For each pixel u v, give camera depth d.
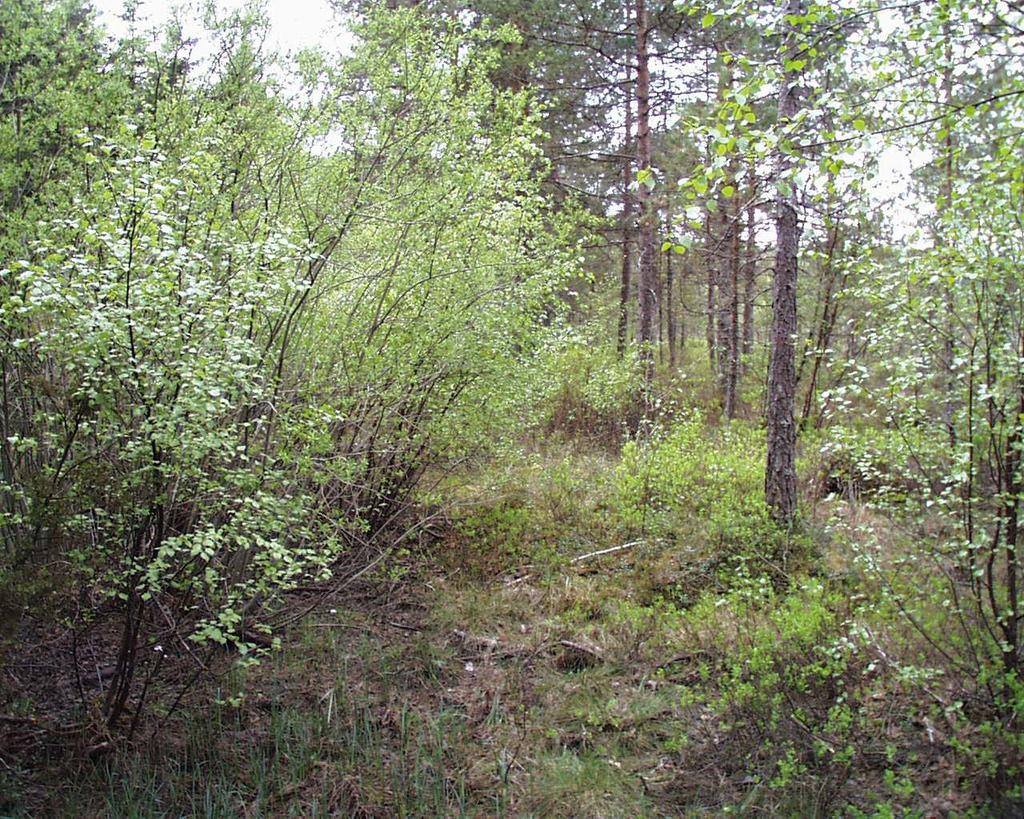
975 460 4.46
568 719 5.16
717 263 14.44
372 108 6.55
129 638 4.43
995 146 4.49
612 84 13.58
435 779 4.46
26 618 4.34
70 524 4.07
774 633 5.34
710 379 16.03
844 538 5.54
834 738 4.34
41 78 5.78
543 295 7.85
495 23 13.70
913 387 4.92
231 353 4.01
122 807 4.07
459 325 7.01
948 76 4.43
